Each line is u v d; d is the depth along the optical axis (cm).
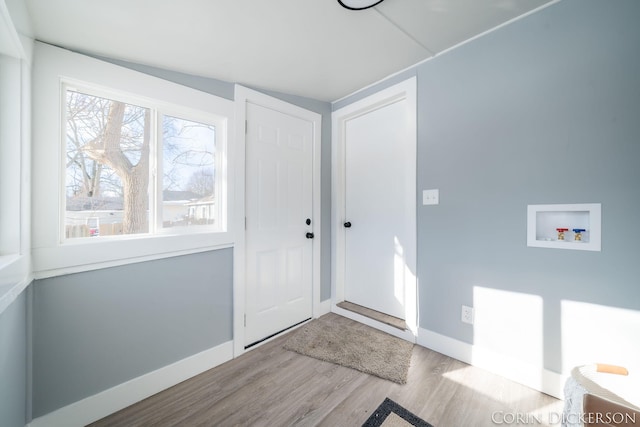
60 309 126
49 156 123
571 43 136
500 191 161
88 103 141
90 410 134
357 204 264
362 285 261
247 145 204
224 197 190
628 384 111
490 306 166
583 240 136
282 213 228
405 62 192
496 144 162
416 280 201
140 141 158
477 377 162
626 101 123
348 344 204
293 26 142
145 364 152
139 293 151
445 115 183
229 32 142
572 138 137
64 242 132
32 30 117
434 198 190
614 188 127
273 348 203
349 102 250
